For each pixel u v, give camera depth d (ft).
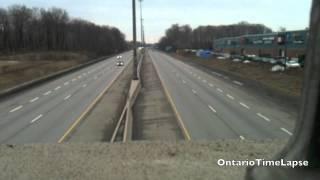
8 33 470.39
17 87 166.30
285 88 148.56
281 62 239.91
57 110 118.42
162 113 107.96
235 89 162.09
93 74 247.29
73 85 186.80
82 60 371.56
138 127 90.94
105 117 105.09
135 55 170.30
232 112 110.42
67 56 402.93
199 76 223.10
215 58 395.55
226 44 495.82
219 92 153.48
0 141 81.15
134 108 117.80
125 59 437.58
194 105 122.31
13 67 259.39
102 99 139.23
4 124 99.91
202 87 170.40
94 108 120.47
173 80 200.95
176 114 106.73
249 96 141.49
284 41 270.87
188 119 99.96
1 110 121.08
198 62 361.92
